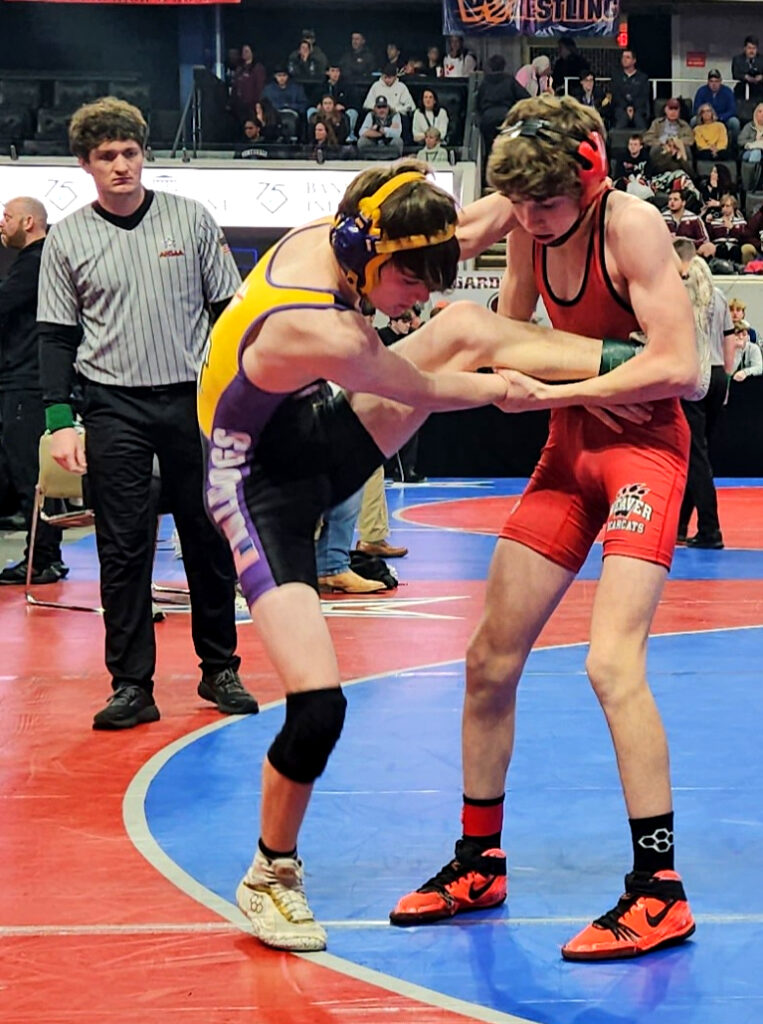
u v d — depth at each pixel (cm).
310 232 288
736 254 1706
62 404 489
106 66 2144
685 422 311
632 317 300
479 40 2100
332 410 298
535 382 292
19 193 1692
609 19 1831
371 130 1803
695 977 282
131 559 494
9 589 817
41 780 428
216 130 1808
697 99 2017
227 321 288
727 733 476
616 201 294
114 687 501
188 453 488
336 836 372
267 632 291
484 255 1681
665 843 299
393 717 500
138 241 478
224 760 449
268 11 2200
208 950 297
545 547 314
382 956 294
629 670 297
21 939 303
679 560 903
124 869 348
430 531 1066
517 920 315
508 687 318
